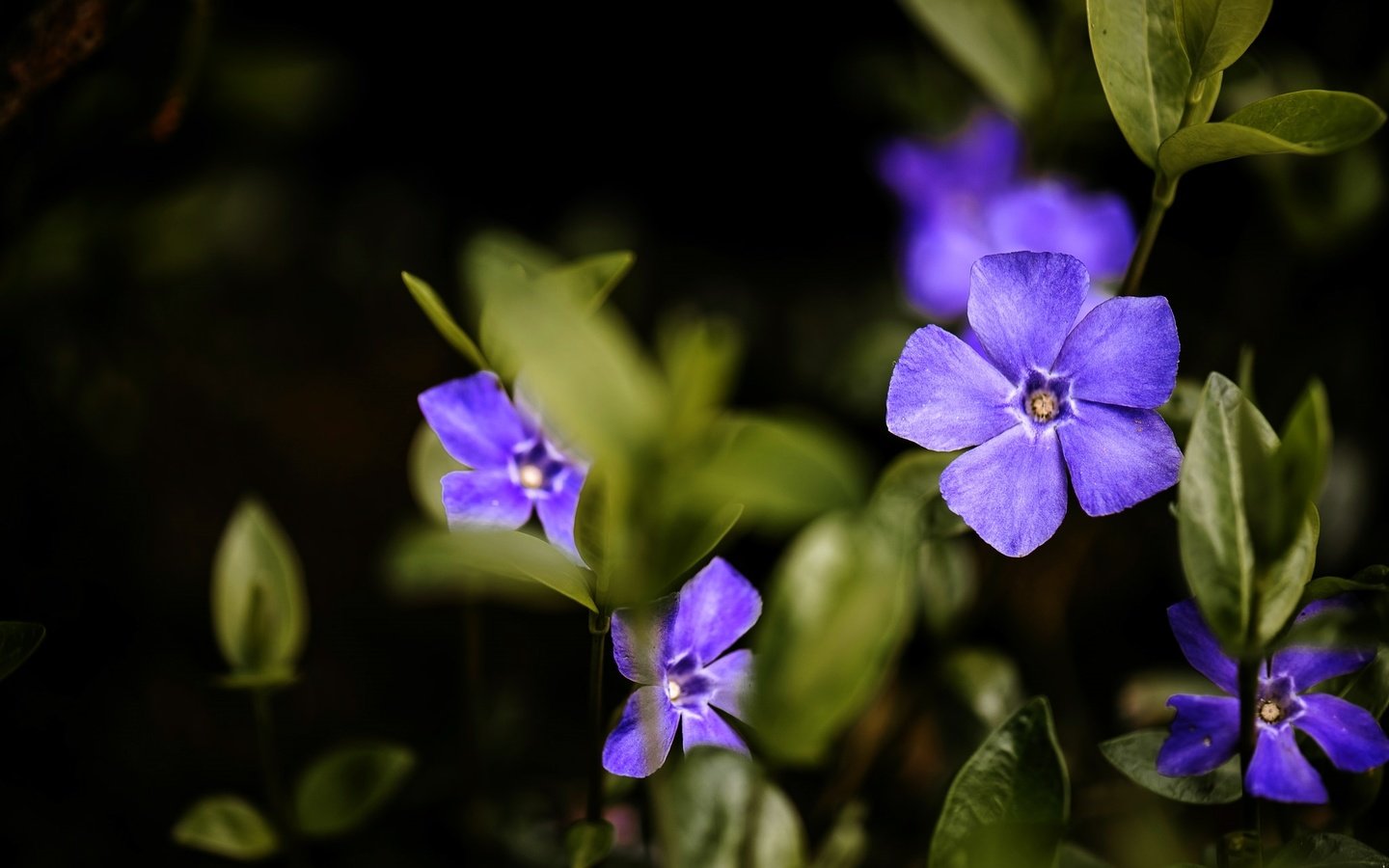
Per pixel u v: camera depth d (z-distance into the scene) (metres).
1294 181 0.43
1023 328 0.33
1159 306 0.33
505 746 0.43
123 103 0.40
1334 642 0.33
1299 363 0.46
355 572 0.49
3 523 0.44
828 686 0.31
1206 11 0.33
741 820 0.34
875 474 0.47
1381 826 0.38
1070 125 0.43
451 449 0.33
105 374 0.45
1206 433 0.32
